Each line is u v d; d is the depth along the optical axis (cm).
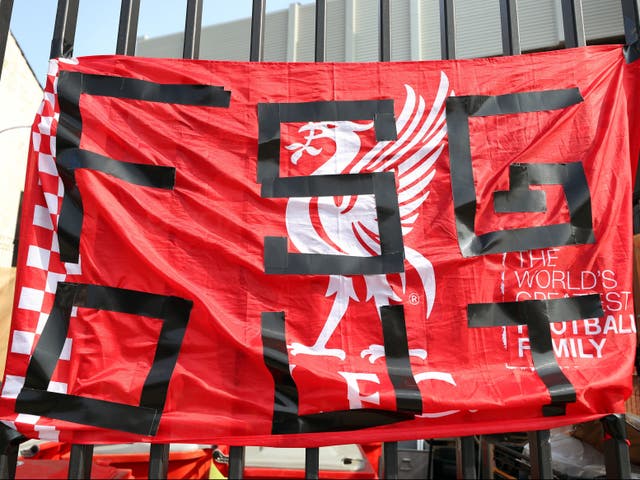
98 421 162
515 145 189
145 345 171
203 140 189
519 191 185
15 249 537
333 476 235
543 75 196
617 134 189
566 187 185
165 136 188
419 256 180
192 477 264
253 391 168
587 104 192
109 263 176
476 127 192
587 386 167
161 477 162
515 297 177
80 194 178
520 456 255
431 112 193
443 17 203
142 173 183
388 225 183
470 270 179
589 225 182
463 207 184
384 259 179
